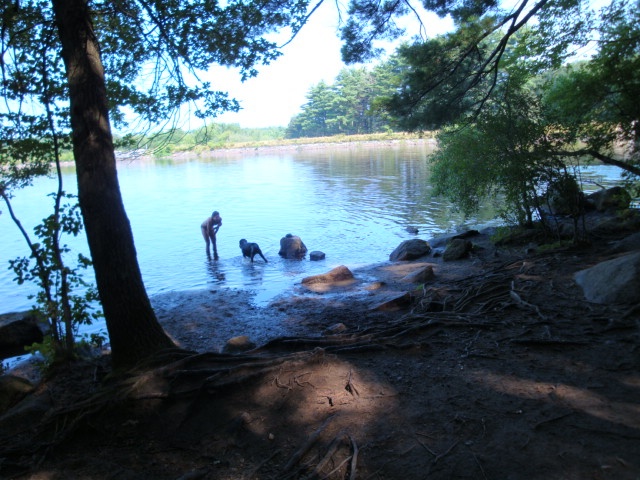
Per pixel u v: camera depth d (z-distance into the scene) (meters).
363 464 3.48
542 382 4.50
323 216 20.52
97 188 4.71
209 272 12.66
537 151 10.09
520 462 3.36
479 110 11.09
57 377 5.25
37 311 5.68
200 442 3.91
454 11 9.66
